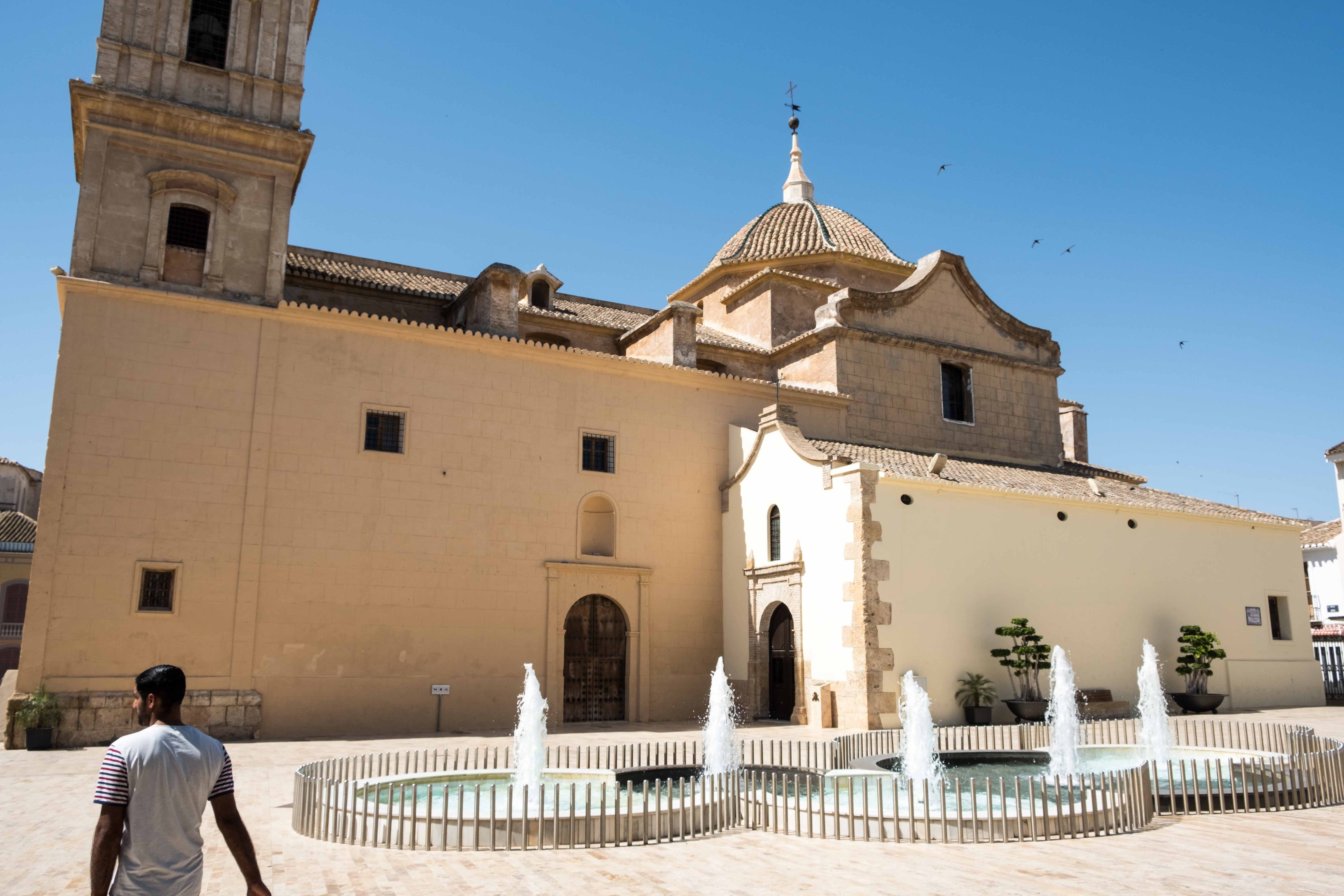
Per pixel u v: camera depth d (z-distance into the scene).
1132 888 7.66
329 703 21.02
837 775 12.56
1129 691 25.03
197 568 20.23
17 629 44.34
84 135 21.75
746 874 8.26
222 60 23.22
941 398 30.16
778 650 24.66
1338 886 7.70
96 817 11.20
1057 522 25.00
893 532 22.05
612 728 22.84
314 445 21.88
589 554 25.28
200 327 21.23
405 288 27.59
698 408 27.23
